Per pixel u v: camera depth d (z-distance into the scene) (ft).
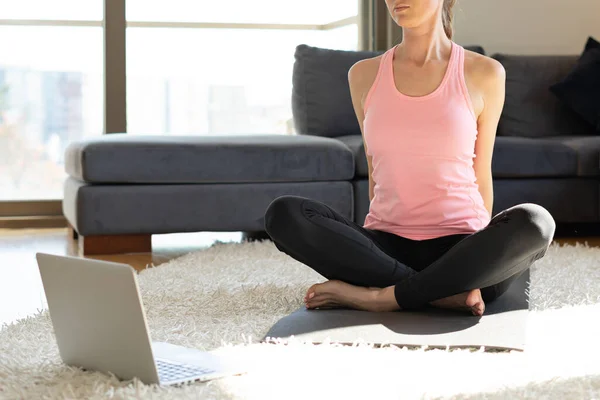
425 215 8.43
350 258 8.02
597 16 19.31
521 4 19.08
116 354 6.08
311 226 8.00
